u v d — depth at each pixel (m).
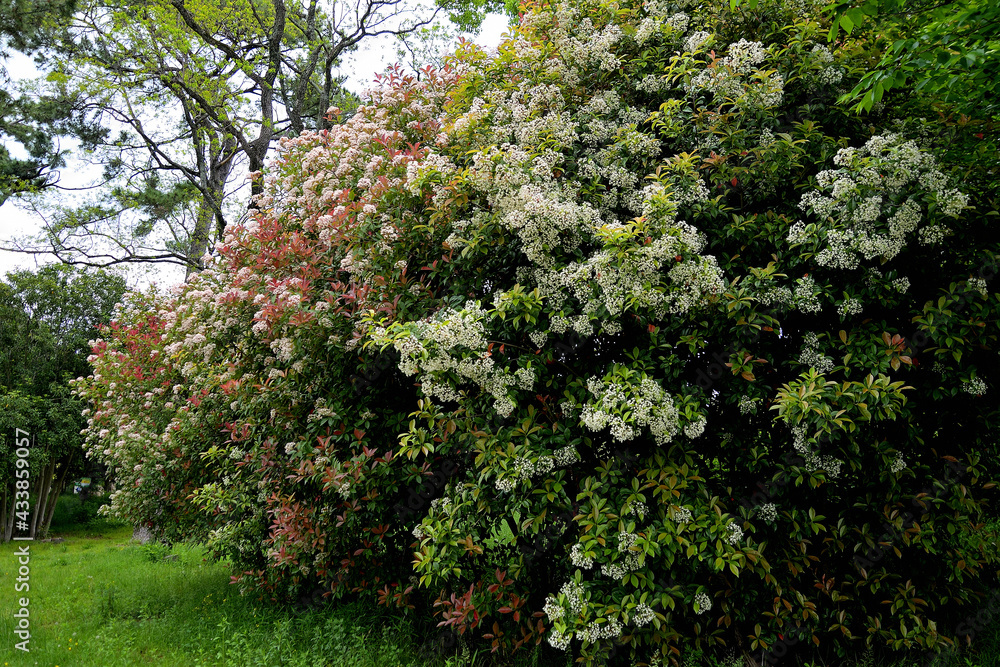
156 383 7.34
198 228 14.73
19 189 14.09
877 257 3.48
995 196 3.76
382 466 4.24
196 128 13.37
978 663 3.58
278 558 4.80
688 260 3.21
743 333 3.34
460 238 3.84
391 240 4.34
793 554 3.58
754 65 3.91
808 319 3.76
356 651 4.18
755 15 4.18
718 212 3.56
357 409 4.49
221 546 6.14
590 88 4.41
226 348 5.43
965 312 3.49
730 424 3.73
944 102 3.95
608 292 3.23
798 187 3.65
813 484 3.45
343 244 4.72
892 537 3.67
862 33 4.19
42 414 15.34
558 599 3.27
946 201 3.18
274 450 4.96
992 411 3.79
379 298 4.21
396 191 4.39
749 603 3.63
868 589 3.91
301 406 4.80
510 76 4.50
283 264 5.01
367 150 5.28
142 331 7.85
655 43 4.31
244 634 4.73
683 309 3.26
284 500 4.85
